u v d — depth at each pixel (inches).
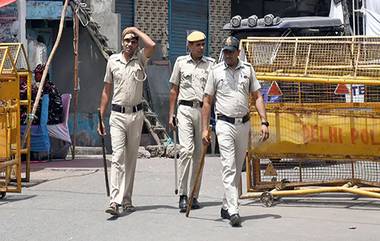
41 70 764.0
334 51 472.4
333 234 380.2
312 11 1154.7
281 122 478.9
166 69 956.0
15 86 527.2
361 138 463.2
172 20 1073.5
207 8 1113.4
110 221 420.2
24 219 427.5
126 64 446.9
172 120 472.7
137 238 374.6
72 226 406.3
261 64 481.1
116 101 447.8
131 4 1050.1
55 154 788.6
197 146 459.5
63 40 885.8
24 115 720.3
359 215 435.2
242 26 792.3
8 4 761.6
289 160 498.0
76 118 821.9
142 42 491.8
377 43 464.1
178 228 398.6
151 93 933.2
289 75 471.8
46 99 749.9
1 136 507.2
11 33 826.2
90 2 927.7
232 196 406.3
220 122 414.0
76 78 816.9
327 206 466.3
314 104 472.7
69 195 518.0
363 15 977.5
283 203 479.5
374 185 481.1
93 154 853.2
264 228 396.8
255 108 461.4
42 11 862.5
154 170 670.5
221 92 414.6
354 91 496.7
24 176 625.0
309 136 474.6
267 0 1175.6
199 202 485.1
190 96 456.8
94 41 872.9
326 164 503.5
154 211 452.4
